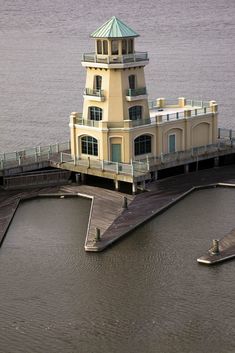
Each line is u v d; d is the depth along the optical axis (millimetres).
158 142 114000
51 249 88500
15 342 67438
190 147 118625
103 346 66438
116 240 89125
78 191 108750
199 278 78812
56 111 177125
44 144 146250
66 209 102938
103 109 111500
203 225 94125
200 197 105938
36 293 76812
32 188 111375
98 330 69062
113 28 108750
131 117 112125
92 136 112000
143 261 83625
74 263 83938
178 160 113750
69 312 72562
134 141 110938
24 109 180500
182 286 77000
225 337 67125
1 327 70000
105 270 81750
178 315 71125
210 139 121562
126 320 70625
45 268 82938
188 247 87062
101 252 86625
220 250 84688
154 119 114875
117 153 111625
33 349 66250
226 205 101938
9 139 151250
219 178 113750
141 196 105062
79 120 113938
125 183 111000
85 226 96062
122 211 98812
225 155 121312
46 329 69500
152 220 96375
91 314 72000
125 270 81500
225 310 71688
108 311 72438
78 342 67188
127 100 110375
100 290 76938
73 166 111625
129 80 111062
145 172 106125
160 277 79375
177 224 94688
